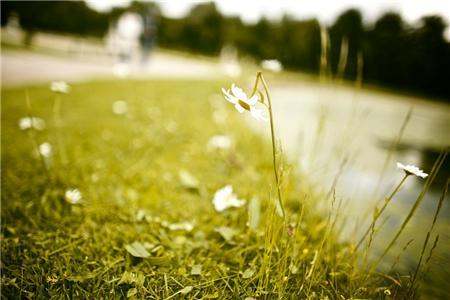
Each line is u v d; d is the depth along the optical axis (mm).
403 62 17578
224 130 3686
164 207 1982
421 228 2000
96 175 2332
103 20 24078
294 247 1376
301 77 15008
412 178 2984
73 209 1849
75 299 1237
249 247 1499
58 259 1439
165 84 7500
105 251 1524
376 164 3273
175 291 1315
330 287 1353
